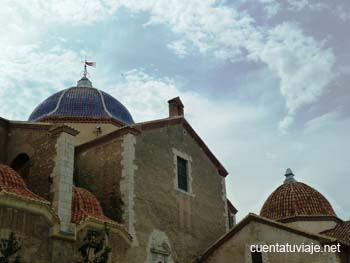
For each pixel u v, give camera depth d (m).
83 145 27.34
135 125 26.48
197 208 29.73
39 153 22.84
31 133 23.81
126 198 24.44
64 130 22.28
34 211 18.73
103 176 25.81
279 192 38.22
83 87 36.38
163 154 28.11
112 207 24.72
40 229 18.83
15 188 19.14
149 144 27.16
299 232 25.86
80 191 23.03
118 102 36.69
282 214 36.16
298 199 36.62
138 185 25.30
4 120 24.83
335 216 35.66
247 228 27.67
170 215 27.03
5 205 17.69
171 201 27.50
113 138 26.34
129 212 24.08
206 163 32.44
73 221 20.75
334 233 31.70
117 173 25.36
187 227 28.19
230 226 37.88
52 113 33.59
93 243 19.23
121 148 25.81
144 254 24.11
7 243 15.78
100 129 33.09
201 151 32.28
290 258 25.70
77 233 20.38
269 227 26.92
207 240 29.64
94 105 34.50
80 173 26.78
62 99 34.62
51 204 20.56
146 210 25.27
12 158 24.12
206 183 31.66
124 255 22.69
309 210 35.66
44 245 18.80
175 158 29.08
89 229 20.98
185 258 27.22
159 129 28.44
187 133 31.25
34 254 18.27
